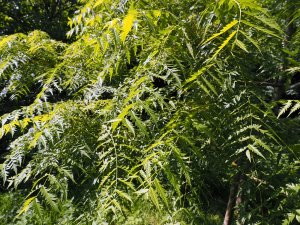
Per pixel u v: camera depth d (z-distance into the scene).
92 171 1.31
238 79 1.35
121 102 1.24
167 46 1.21
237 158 1.36
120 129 1.29
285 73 1.51
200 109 1.15
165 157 0.93
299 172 1.37
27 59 1.65
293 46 1.53
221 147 1.33
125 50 1.31
